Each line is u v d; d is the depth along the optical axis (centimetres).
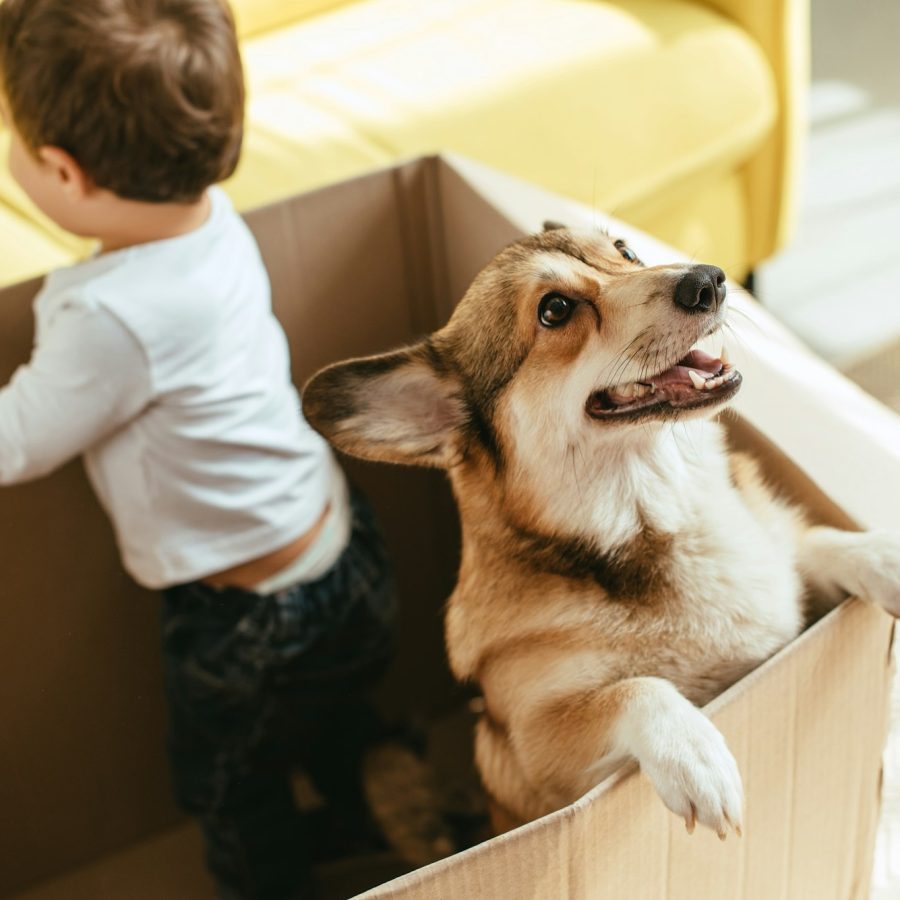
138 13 134
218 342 149
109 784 180
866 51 373
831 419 133
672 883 108
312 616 165
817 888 129
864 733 121
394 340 178
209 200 155
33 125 138
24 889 180
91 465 157
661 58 258
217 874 178
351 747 189
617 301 129
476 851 89
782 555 131
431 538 197
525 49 259
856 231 307
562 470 130
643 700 114
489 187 158
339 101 248
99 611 168
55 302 145
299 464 162
